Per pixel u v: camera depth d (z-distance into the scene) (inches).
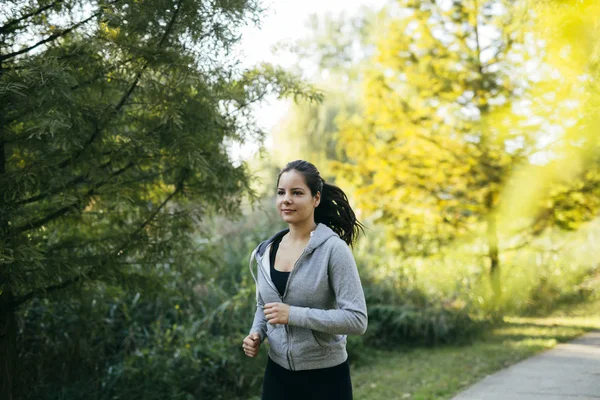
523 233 366.0
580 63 187.2
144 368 209.3
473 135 333.1
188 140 148.0
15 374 166.2
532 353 266.2
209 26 141.9
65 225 172.7
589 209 331.3
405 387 220.8
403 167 345.4
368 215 365.4
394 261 374.6
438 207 350.3
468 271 373.4
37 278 141.3
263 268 94.0
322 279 88.6
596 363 236.7
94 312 213.8
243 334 247.8
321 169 425.1
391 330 317.4
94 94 148.5
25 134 142.7
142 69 140.6
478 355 269.7
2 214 131.2
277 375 93.0
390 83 357.7
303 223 94.5
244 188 178.5
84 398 206.4
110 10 132.2
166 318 257.6
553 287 431.8
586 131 215.6
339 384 90.8
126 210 169.9
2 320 157.3
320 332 89.1
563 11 178.1
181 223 173.6
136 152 149.8
